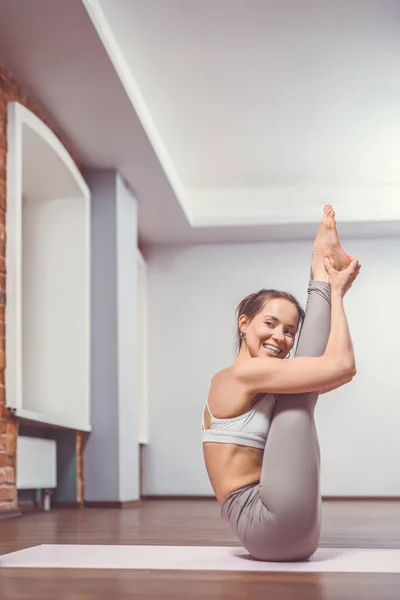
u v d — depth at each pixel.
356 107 7.31
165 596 1.69
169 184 8.24
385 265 10.20
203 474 10.01
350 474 9.85
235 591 1.75
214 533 3.62
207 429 2.37
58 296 7.18
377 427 9.92
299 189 9.54
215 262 10.41
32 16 5.07
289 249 10.34
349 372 2.20
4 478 5.22
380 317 10.12
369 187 9.51
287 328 2.37
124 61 6.20
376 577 1.98
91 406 7.35
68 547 2.89
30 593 1.75
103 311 7.47
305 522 2.21
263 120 7.57
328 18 5.71
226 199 9.63
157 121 7.49
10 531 3.90
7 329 5.38
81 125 6.84
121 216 7.82
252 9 5.55
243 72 6.55
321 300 2.33
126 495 7.47
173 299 10.39
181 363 10.27
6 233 5.48
